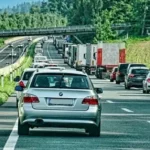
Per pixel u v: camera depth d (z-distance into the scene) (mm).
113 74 75375
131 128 23453
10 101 39219
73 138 20031
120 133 21719
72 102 20203
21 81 34688
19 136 20312
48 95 20156
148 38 177625
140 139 20031
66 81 20562
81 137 20359
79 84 20562
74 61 108250
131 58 142125
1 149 17328
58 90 20234
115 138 20234
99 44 85875
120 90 56281
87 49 99375
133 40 176250
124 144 18734
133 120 26875
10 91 48969
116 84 69188
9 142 18828
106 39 182250
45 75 20641
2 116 27969
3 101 38500
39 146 17984
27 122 20156
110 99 42688
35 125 20281
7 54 186625
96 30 183250
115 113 30656
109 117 28250
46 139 19641
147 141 19531
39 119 20094
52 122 20125
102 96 46250
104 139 19922
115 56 85625
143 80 53125
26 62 112688
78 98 20203
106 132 21984
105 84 69000
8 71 76438
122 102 39625
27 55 152500
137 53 145375
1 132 21500
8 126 23516
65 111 20141
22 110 20234
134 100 41844
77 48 102562
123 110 32781
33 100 20156
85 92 20328
